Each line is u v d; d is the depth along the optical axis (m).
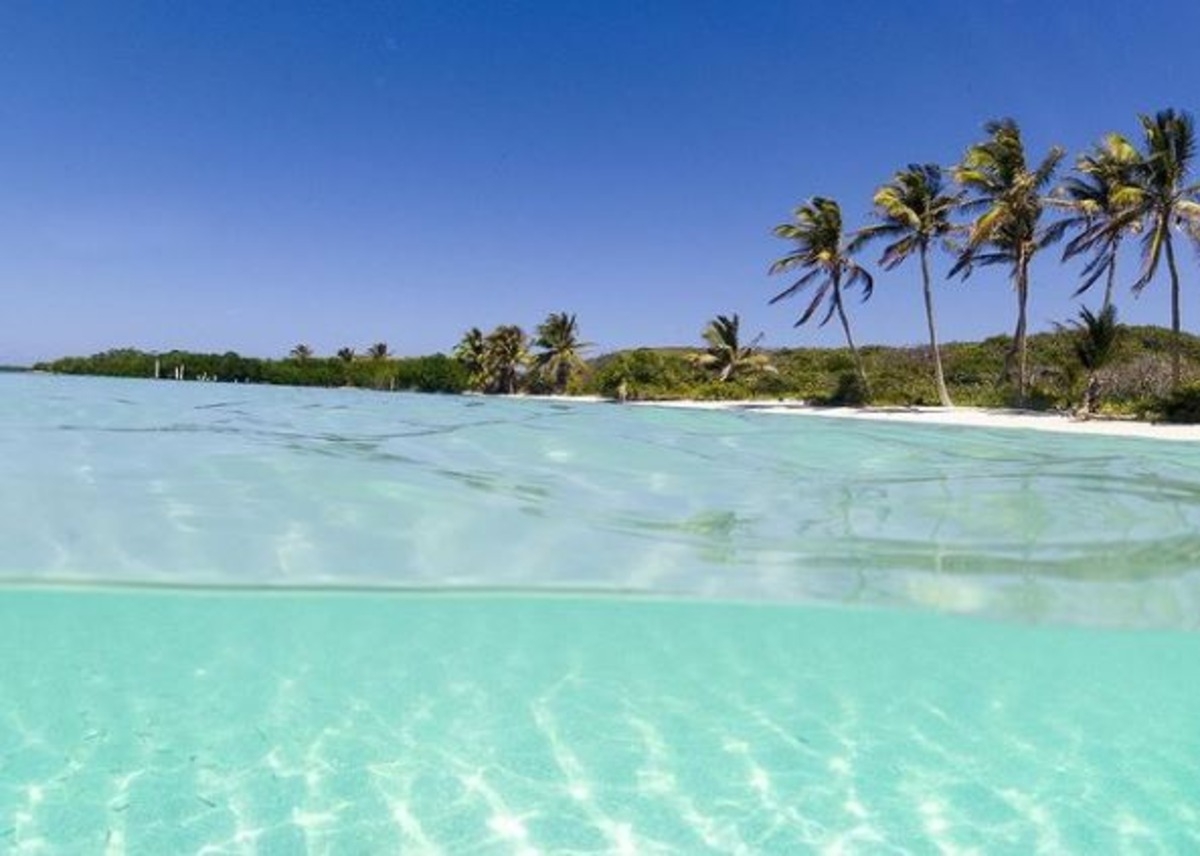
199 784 2.88
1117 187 22.83
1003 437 15.09
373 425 15.55
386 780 2.94
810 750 3.22
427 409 22.44
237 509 6.67
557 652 4.07
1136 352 36.88
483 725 3.35
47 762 2.99
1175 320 22.06
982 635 4.36
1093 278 25.23
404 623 4.38
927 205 26.94
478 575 5.14
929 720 3.47
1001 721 3.48
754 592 4.93
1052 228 24.91
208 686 3.60
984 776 3.06
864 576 5.23
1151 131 22.23
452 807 2.79
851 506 7.41
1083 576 5.27
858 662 4.02
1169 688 3.79
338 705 3.47
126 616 4.33
